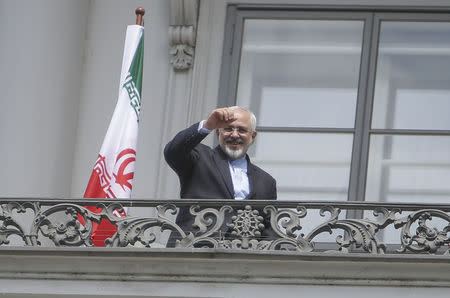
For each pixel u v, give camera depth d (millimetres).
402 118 34656
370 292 28031
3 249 28500
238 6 35656
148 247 28484
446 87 34781
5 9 34125
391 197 34156
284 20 35531
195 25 35375
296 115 34875
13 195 32844
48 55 34125
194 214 28625
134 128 31516
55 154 33938
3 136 33188
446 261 27938
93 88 35312
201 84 35062
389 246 32562
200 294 28203
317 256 28062
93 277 28453
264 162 34594
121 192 30953
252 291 28156
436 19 35156
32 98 33625
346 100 34875
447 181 34156
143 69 35344
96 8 35938
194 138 28500
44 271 28531
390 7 35344
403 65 35000
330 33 35375
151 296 28297
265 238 28734
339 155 34500
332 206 28656
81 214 28906
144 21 35656
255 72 35188
